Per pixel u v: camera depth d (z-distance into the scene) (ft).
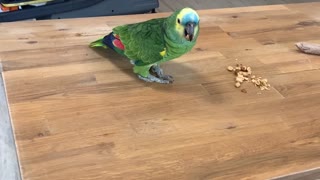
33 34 3.09
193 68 2.85
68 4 4.62
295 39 3.41
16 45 2.91
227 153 2.13
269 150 2.19
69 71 2.67
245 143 2.21
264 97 2.61
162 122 2.30
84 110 2.33
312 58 3.13
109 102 2.42
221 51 3.10
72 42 3.02
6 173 3.20
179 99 2.52
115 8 4.93
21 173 1.88
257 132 2.30
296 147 2.23
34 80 2.55
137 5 5.05
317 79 2.87
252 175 2.02
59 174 1.90
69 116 2.27
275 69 2.93
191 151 2.12
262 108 2.51
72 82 2.57
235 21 3.62
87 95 2.47
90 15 4.80
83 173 1.92
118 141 2.13
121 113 2.34
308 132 2.35
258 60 3.02
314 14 3.96
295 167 2.10
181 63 2.89
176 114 2.38
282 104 2.57
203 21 3.54
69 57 2.82
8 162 3.29
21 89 2.46
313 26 3.69
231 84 2.72
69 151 2.03
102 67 2.75
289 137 2.29
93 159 2.00
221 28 3.45
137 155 2.05
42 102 2.36
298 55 3.15
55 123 2.21
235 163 2.08
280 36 3.43
